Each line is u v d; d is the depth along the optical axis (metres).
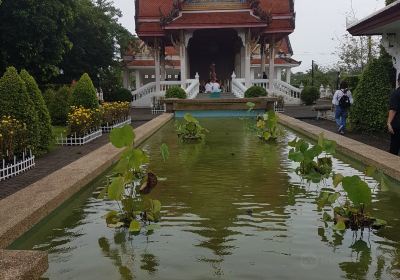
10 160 8.32
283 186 7.22
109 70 37.78
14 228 4.73
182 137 13.14
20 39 22.44
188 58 37.44
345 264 4.18
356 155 9.30
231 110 22.70
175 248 4.61
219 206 6.09
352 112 14.74
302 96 33.16
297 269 4.07
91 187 7.37
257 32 31.69
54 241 4.91
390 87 13.99
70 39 31.41
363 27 14.48
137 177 7.63
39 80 26.08
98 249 4.63
